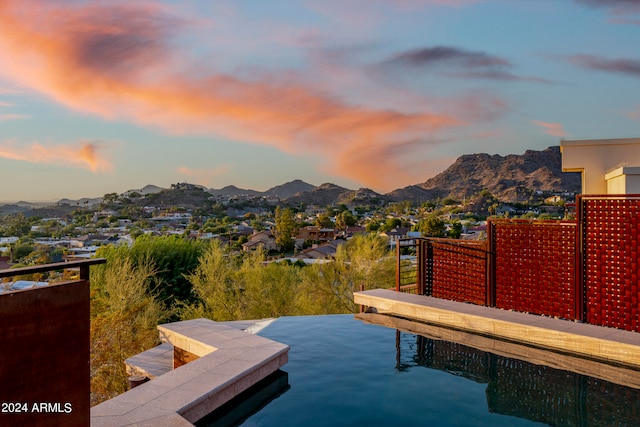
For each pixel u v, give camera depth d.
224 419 4.43
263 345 5.99
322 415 4.53
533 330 6.60
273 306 17.56
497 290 8.18
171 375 4.88
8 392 2.71
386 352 6.59
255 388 5.23
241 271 18.30
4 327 2.70
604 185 9.10
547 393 4.92
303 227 123.06
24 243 109.56
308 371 5.85
